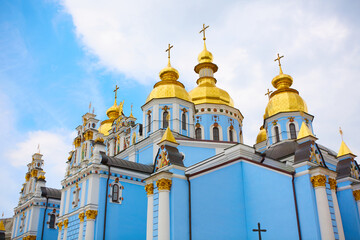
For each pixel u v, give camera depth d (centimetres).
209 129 4500
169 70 4391
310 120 4212
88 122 3931
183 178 2286
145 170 3434
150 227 2203
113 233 3044
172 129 3806
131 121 4497
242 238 2369
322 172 2128
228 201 2417
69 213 3347
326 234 1995
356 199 2622
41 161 5059
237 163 2567
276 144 4034
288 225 2175
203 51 5328
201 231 2230
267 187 2364
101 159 3206
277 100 4256
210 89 4772
